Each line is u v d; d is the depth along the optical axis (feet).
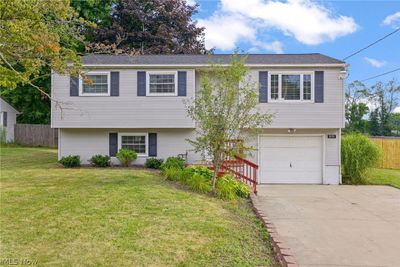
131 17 92.38
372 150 56.54
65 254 17.69
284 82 55.06
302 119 54.95
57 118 54.70
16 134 99.30
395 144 78.89
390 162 78.89
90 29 85.25
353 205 36.68
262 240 22.89
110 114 54.75
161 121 54.60
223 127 35.32
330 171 56.24
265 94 54.90
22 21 23.70
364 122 130.72
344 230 26.17
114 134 57.06
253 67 54.75
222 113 35.53
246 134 43.88
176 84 54.54
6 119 100.83
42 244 18.84
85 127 54.70
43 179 39.04
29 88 95.66
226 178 39.17
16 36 23.52
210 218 25.54
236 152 36.88
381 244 22.72
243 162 47.52
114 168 53.42
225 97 35.45
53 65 26.50
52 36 25.73
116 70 54.75
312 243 22.67
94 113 54.75
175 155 56.49
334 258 19.80
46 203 27.04
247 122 35.86
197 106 36.17
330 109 54.90
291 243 22.52
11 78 26.48
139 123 54.70
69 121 54.70
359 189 49.42
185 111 54.44
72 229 21.25
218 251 19.36
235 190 37.29
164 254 18.40
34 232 20.51
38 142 97.30
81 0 84.43
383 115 130.93
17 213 24.12
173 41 94.43
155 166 54.03
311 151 56.70
